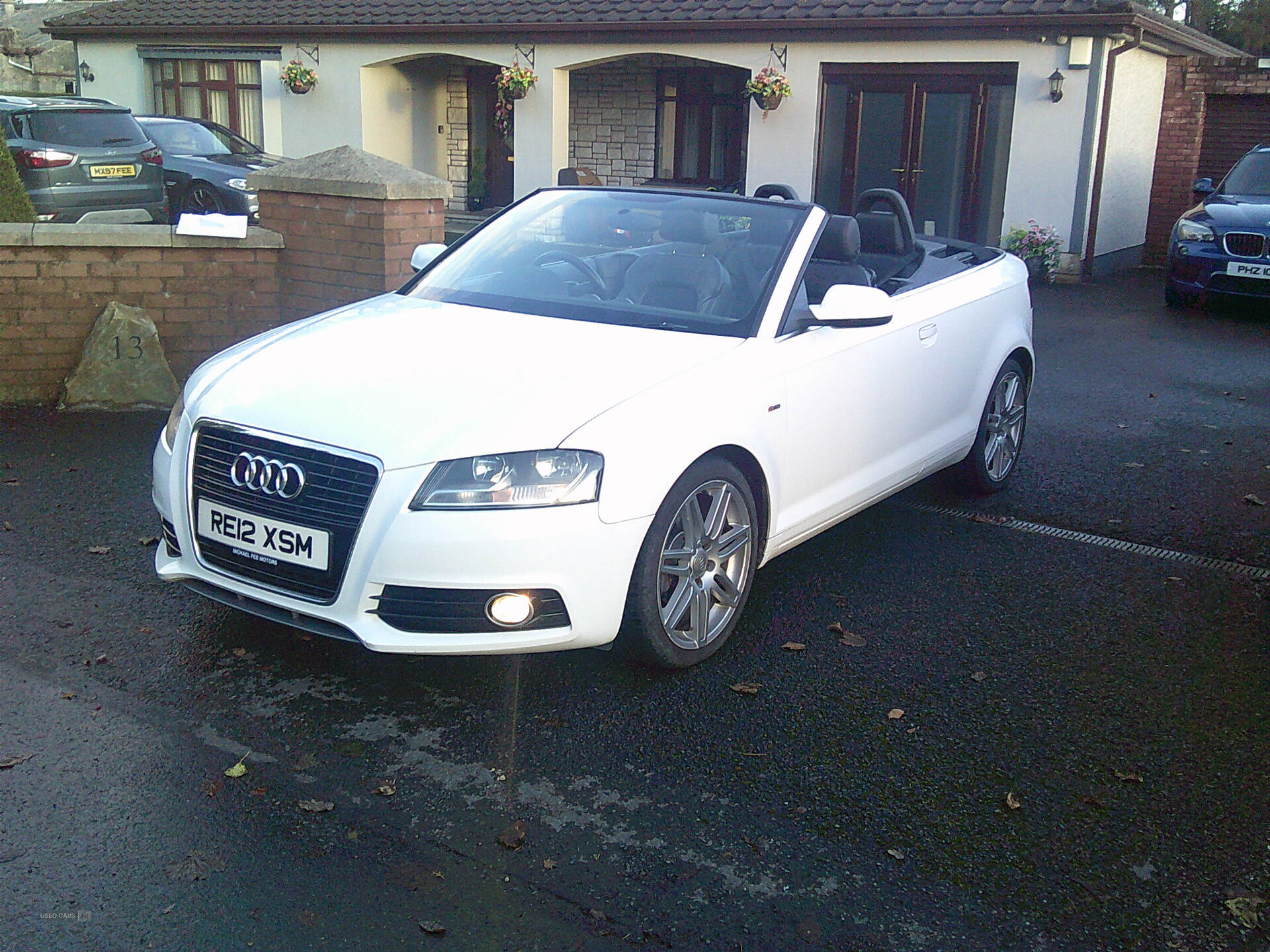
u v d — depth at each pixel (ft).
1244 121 54.19
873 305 14.39
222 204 47.85
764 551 14.19
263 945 8.66
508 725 11.91
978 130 49.37
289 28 63.00
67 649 13.16
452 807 10.48
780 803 10.70
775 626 14.56
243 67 67.62
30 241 22.98
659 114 62.90
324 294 25.11
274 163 51.06
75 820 10.05
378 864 9.65
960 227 50.65
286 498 11.75
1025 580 16.39
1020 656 13.96
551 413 11.76
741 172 61.36
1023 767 11.47
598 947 8.77
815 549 17.38
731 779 11.08
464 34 59.00
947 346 17.69
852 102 51.78
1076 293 45.06
